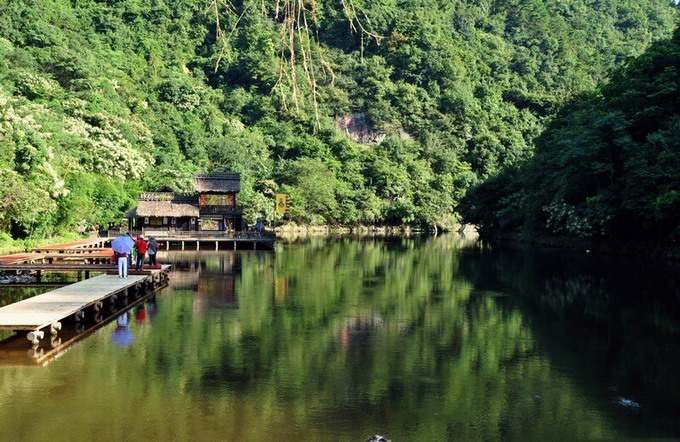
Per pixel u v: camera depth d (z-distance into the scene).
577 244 57.09
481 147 143.62
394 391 14.51
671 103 48.81
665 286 31.28
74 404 13.33
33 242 45.56
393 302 26.47
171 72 124.19
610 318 23.02
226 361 16.78
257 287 30.88
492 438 11.84
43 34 108.31
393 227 114.31
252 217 84.75
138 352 17.58
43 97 85.69
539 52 178.12
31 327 17.52
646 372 16.03
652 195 43.38
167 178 82.19
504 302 26.64
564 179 53.88
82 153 63.81
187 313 23.47
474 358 17.36
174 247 60.50
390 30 155.88
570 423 12.59
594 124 49.97
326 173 108.31
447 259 47.84
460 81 156.00
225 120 120.62
